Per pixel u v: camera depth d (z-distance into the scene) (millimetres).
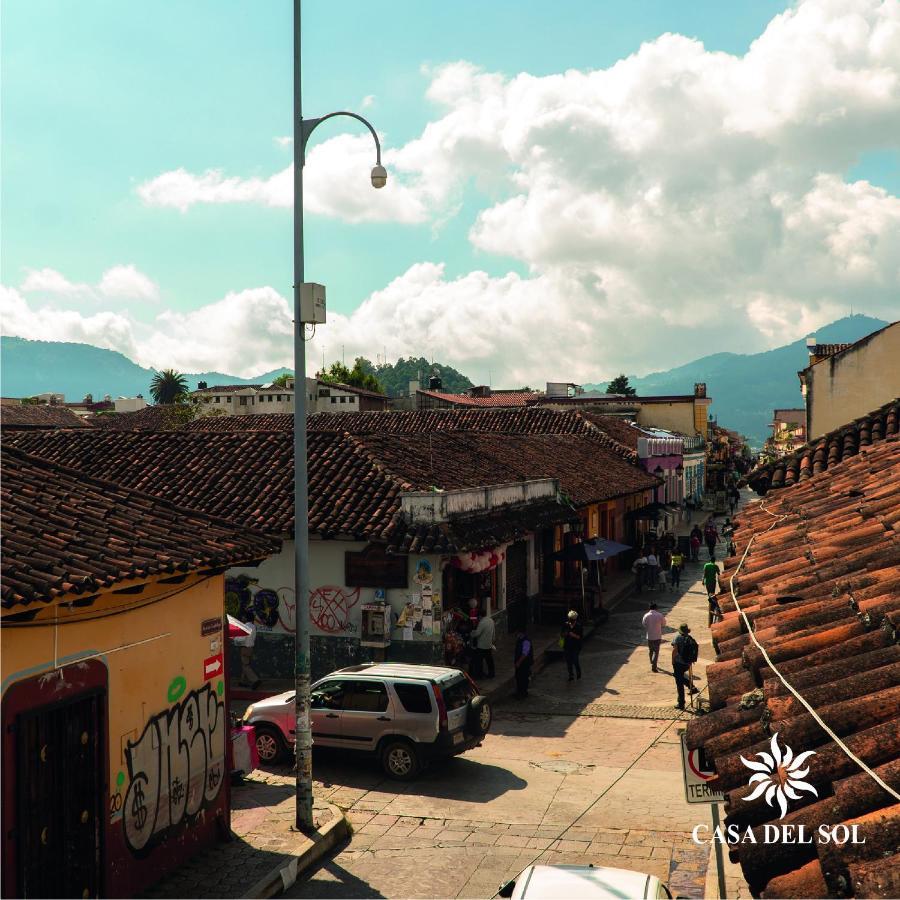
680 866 11273
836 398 26406
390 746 15078
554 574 30141
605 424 49031
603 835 12453
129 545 10359
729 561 9883
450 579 21734
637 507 43594
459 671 15969
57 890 8938
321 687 15734
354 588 20469
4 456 12266
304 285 12641
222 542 11820
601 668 23125
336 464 22859
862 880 3553
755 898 4152
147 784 10422
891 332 25938
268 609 21125
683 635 19234
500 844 12219
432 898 10656
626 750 16547
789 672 5617
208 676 11805
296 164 12781
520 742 17156
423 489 21266
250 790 14398
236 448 24391
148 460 24422
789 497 13055
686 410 63938
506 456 31453
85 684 9383
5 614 8023
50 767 8945
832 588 7082
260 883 10586
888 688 4988
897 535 8031
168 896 10211
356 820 13242
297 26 12789
